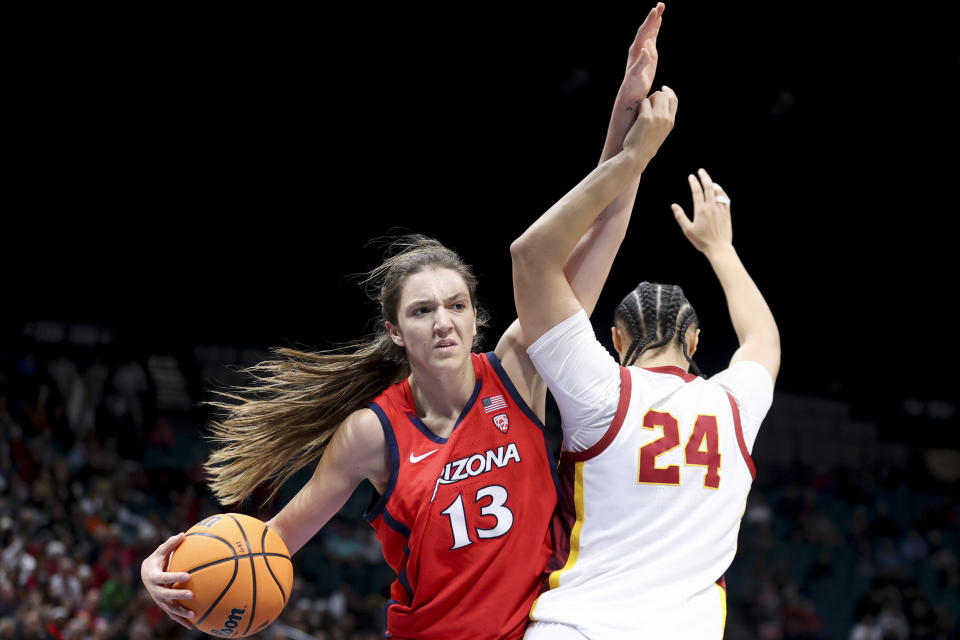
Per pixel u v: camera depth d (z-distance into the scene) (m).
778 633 15.27
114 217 21.30
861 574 17.75
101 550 11.67
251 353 21.41
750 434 2.81
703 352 21.78
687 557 2.58
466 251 21.69
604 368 2.68
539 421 2.88
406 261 2.93
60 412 15.72
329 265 21.89
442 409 2.91
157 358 20.89
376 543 14.86
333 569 14.28
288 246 21.88
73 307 20.94
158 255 21.47
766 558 17.62
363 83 19.83
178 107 20.19
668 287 3.02
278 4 17.84
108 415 15.79
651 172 21.05
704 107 19.83
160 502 14.71
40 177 20.72
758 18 17.41
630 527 2.59
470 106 20.31
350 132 20.95
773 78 19.00
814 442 22.67
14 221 20.70
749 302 3.19
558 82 19.70
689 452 2.65
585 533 2.65
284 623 11.48
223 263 21.69
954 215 21.91
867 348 23.55
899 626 15.46
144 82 19.61
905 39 17.38
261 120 20.55
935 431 23.09
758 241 22.52
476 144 21.16
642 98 2.84
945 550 18.59
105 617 10.64
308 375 3.15
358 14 18.09
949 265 22.67
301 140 21.02
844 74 18.62
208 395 19.61
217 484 3.22
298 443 3.17
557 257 2.69
